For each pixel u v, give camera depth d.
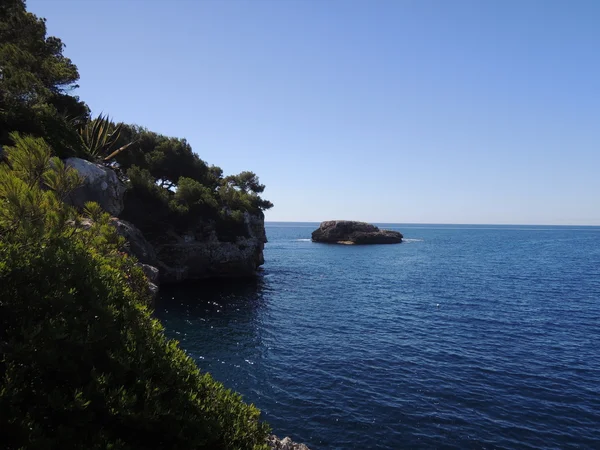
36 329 4.99
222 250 56.31
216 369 21.70
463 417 16.42
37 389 5.04
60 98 37.03
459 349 25.25
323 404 17.47
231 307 38.03
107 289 6.75
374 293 46.41
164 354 6.94
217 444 6.50
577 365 22.41
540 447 14.41
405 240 179.38
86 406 4.88
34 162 7.96
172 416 5.85
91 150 37.00
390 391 18.84
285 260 87.56
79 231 9.24
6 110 25.19
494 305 39.19
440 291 47.62
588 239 190.62
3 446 4.36
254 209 67.56
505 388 19.25
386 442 14.62
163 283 49.47
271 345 26.12
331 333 29.12
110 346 6.05
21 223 6.31
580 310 36.66
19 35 34.94
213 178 64.19
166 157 56.53
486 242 163.88
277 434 15.02
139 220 46.38
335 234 156.62
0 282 5.45
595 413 16.88
